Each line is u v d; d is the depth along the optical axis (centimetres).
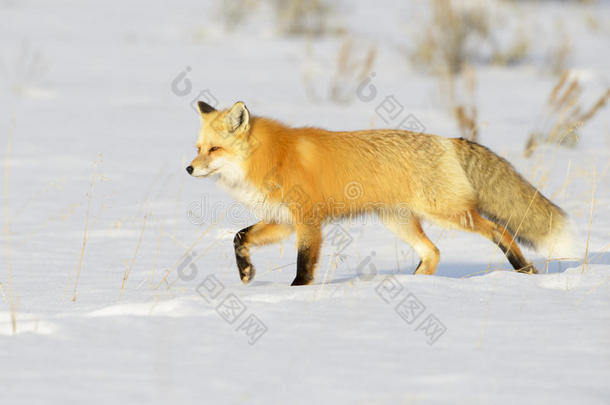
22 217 2062
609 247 1698
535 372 866
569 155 2802
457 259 1730
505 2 8200
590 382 832
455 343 981
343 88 4550
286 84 4838
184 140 3275
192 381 831
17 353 923
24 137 3238
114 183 2503
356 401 773
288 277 1559
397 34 6850
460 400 780
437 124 3503
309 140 1554
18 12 7656
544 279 1353
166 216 2098
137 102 4194
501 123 3528
